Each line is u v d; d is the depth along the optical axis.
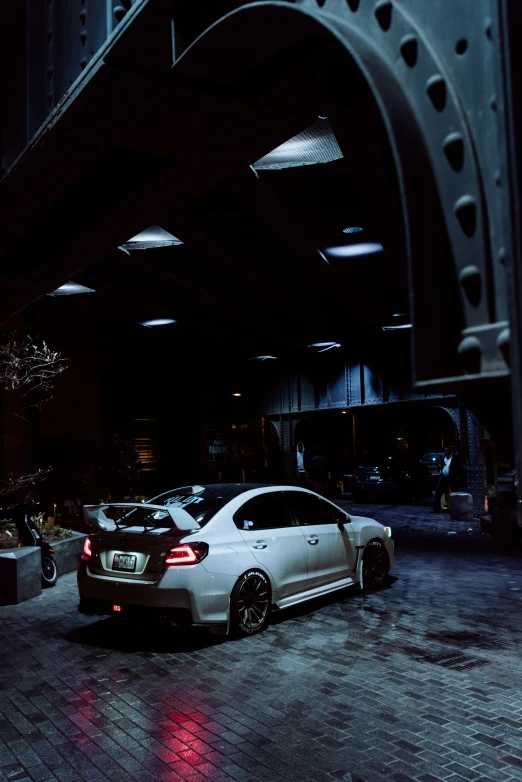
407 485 23.17
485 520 15.10
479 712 4.74
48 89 5.74
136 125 5.11
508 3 1.23
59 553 10.45
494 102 1.38
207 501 7.49
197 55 3.45
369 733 4.40
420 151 1.53
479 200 1.39
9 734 4.49
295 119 4.89
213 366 27.23
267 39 3.06
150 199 6.89
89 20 4.82
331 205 10.42
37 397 17.38
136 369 24.52
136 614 6.36
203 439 27.25
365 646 6.38
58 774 3.91
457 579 9.70
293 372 25.95
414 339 1.47
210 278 14.41
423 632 6.85
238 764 3.99
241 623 6.68
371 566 9.02
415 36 1.57
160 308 17.12
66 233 8.52
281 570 7.23
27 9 6.01
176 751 4.18
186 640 6.67
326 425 33.22
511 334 1.20
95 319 19.22
